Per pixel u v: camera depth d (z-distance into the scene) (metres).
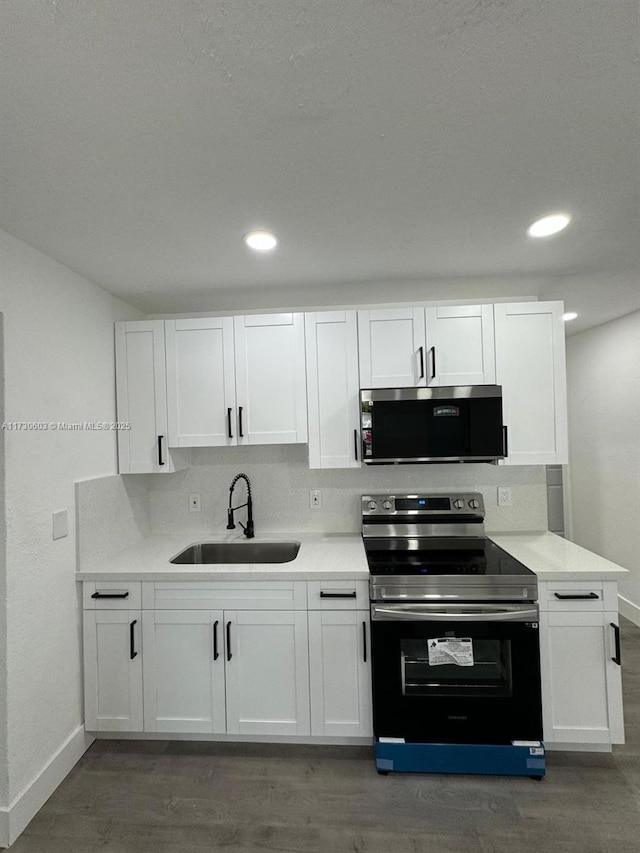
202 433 2.16
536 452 2.05
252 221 1.48
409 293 2.26
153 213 1.41
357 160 1.16
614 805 1.52
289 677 1.79
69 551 1.78
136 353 2.19
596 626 1.69
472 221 1.52
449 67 0.87
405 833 1.42
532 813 1.49
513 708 1.66
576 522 3.68
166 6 0.73
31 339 1.60
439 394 1.98
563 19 0.77
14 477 1.50
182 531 2.49
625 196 1.37
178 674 1.82
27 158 1.11
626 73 0.88
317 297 2.29
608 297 2.42
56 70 0.85
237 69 0.86
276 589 1.80
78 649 1.82
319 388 2.13
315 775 1.67
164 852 1.38
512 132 1.06
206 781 1.65
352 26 0.78
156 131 1.02
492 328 2.07
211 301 2.32
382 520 2.27
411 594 1.71
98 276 1.93
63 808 1.54
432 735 1.67
